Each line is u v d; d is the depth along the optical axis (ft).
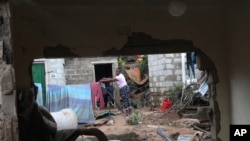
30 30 16.53
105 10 17.49
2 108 8.58
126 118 35.22
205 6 18.56
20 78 16.26
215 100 19.07
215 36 18.84
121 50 17.78
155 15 18.08
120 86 37.83
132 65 53.57
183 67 42.91
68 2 16.85
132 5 17.72
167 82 42.96
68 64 50.49
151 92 46.29
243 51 16.89
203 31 18.67
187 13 18.43
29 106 12.43
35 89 16.79
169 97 40.75
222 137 19.13
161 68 43.39
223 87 19.08
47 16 16.79
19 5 16.30
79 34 17.22
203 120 28.84
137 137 24.71
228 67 18.89
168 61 42.93
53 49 16.90
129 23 17.80
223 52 18.97
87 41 17.34
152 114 36.01
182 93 35.50
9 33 8.87
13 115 8.62
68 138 12.51
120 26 17.71
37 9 16.61
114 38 17.66
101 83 43.98
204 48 18.72
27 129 12.07
